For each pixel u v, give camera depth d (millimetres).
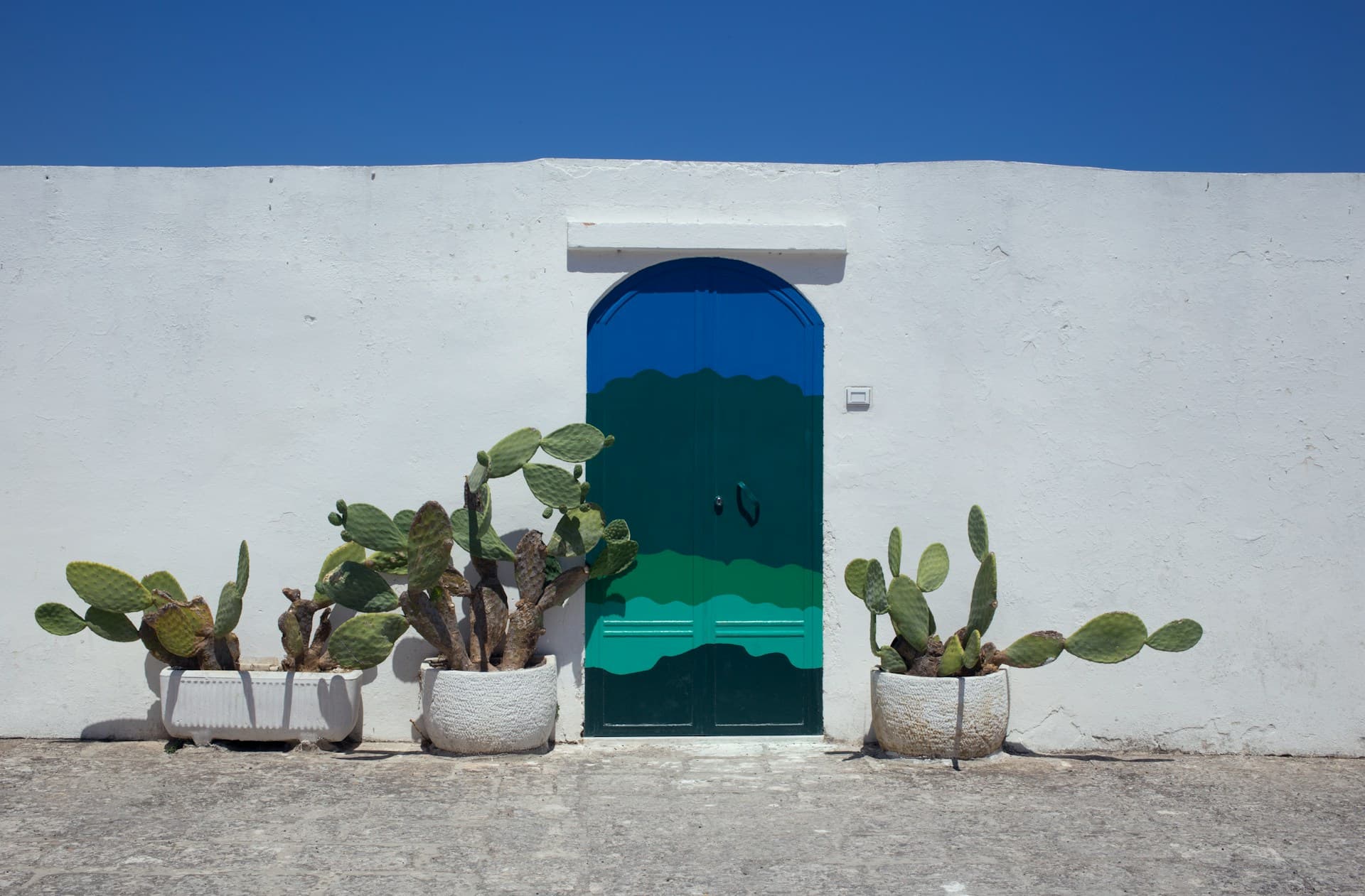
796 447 6223
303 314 6164
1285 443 6234
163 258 6148
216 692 5766
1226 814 5047
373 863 4266
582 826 4723
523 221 6188
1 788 5152
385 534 5668
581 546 5871
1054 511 6199
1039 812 5008
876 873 4250
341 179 6184
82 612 6129
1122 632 5605
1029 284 6215
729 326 6215
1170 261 6246
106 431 6133
